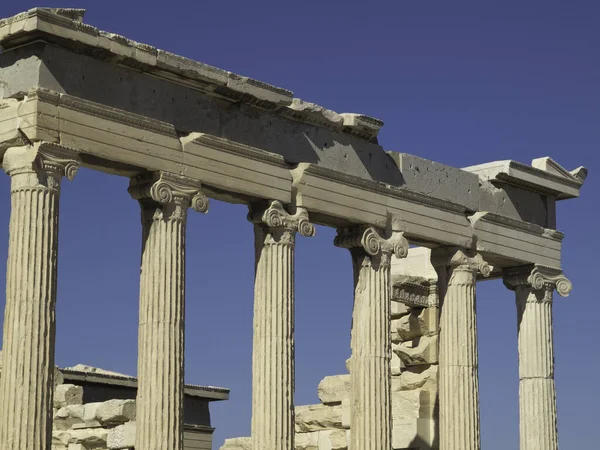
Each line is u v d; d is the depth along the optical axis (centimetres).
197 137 4259
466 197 5122
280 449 4372
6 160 3928
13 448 3772
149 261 4188
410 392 5397
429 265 5634
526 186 5353
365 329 4700
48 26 3919
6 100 3959
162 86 4228
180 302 4184
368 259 4747
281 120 4556
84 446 5119
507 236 5225
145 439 4094
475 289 5072
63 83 3978
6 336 3850
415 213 4894
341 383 5409
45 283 3862
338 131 4725
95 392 5875
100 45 4031
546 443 5256
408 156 4941
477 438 4975
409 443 5272
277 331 4422
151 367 4125
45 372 3834
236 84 4359
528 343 5312
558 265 5438
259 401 4403
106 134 4038
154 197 4144
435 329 5416
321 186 4588
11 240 3891
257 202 4481
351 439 4672
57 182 3916
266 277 4456
